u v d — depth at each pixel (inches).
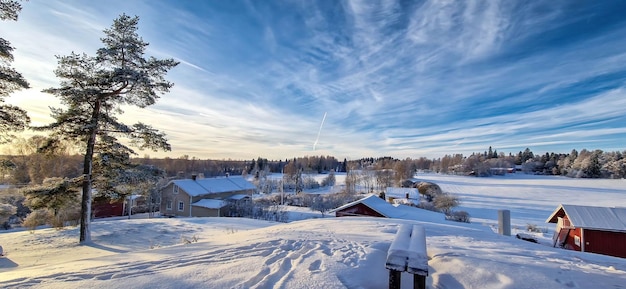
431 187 2123.5
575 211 616.1
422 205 1528.1
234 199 1393.9
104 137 573.9
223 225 740.7
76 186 564.4
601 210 612.4
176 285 124.9
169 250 214.5
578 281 126.3
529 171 4320.9
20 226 954.7
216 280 129.8
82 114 561.6
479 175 3981.3
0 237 598.2
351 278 131.6
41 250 489.4
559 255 212.4
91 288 122.9
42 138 559.2
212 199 1339.8
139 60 589.3
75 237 594.6
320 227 347.9
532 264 152.3
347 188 2329.0
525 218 1418.6
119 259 193.0
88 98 546.9
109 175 573.6
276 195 2020.2
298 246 199.2
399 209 887.1
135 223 765.3
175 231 657.0
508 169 4173.2
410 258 103.7
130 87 578.9
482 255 174.6
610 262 194.1
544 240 813.2
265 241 219.3
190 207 1277.1
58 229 685.9
